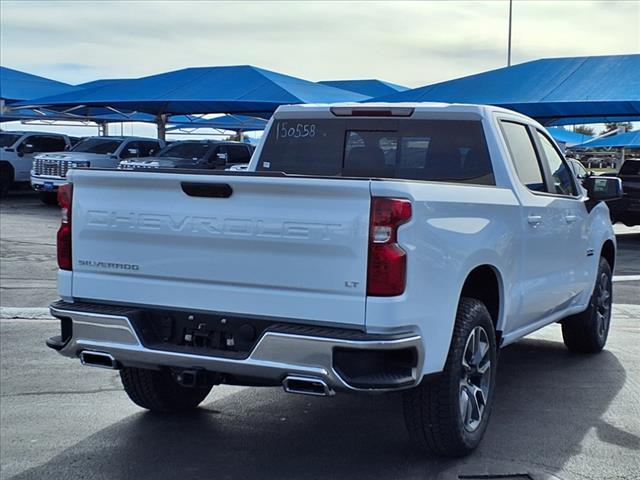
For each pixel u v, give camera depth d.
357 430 5.46
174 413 5.83
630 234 21.73
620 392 6.33
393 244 4.02
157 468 4.82
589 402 6.06
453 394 4.58
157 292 4.55
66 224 4.82
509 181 5.55
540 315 6.14
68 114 36.62
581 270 6.86
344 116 6.30
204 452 5.07
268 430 5.47
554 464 4.82
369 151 6.20
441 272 4.35
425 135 5.96
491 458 4.91
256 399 6.18
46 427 5.54
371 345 3.98
